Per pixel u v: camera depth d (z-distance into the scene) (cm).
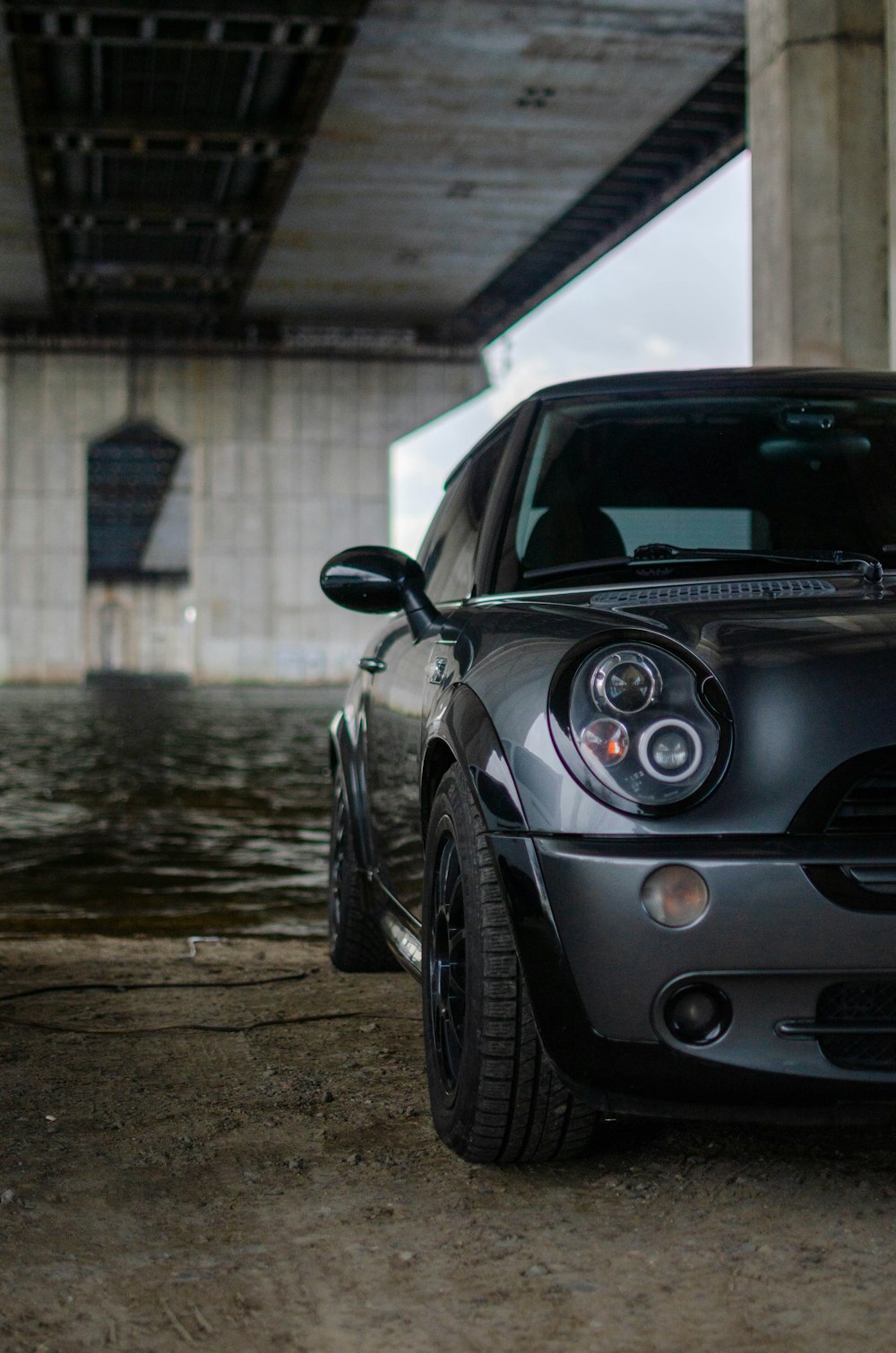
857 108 916
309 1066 272
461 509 304
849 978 178
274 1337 157
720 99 3025
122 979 363
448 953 221
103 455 6084
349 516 4853
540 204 3575
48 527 4747
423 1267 175
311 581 4850
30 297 4416
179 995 343
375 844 322
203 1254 181
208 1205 198
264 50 2595
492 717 201
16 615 4728
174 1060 277
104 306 4516
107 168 3334
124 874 613
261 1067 271
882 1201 194
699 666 189
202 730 2022
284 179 3331
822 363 915
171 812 880
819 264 917
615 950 180
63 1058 279
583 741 186
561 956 184
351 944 360
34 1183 208
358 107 2939
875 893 179
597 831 183
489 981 197
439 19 2522
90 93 2928
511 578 247
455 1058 215
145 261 4112
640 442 268
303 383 4847
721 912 177
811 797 181
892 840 180
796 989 179
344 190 3450
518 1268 174
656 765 183
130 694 4038
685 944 178
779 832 181
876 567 218
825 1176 204
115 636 9094
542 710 193
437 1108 220
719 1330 157
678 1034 181
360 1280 172
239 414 4831
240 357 4822
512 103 2931
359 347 4806
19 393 4744
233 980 361
